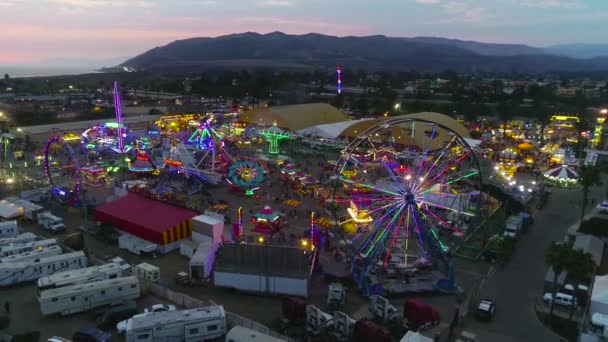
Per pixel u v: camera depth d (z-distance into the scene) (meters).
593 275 50.50
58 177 87.94
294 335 38.53
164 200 70.50
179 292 46.81
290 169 94.38
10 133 123.06
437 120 129.25
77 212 71.00
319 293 47.28
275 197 81.75
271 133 122.00
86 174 87.38
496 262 55.34
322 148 127.19
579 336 39.38
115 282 43.78
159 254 56.31
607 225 65.88
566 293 46.22
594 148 128.88
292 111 154.00
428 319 40.34
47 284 43.34
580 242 58.34
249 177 81.38
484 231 62.12
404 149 115.56
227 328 39.50
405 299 46.50
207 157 98.25
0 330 38.72
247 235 61.53
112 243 59.50
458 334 39.59
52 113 174.75
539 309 44.44
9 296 45.31
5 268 46.75
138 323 36.38
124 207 64.00
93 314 41.81
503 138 145.25
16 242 55.09
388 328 39.97
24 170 93.50
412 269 50.72
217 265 47.69
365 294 46.47
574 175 93.12
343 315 38.44
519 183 92.06
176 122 150.75
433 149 114.00
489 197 68.38
